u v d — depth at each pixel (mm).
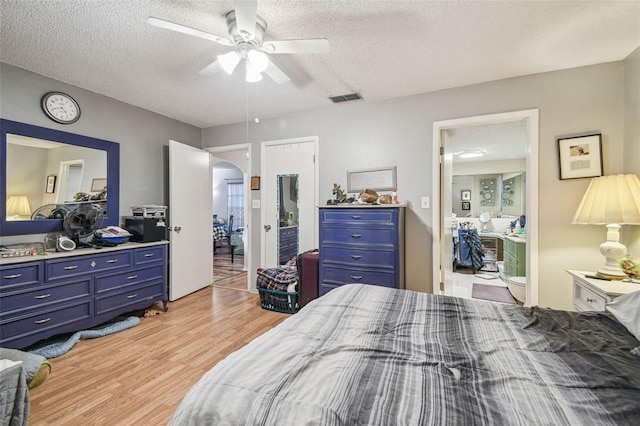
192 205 3887
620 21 1830
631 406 729
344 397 781
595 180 2061
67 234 2701
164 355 2256
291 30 1936
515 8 1724
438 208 2924
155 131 3629
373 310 1461
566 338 1147
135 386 1863
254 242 3922
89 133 2951
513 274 4121
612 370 912
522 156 5418
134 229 3164
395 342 1132
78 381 1911
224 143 4125
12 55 2254
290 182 3676
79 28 1906
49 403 1694
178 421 769
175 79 2672
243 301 3576
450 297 1678
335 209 2824
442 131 3045
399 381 862
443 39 2035
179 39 2035
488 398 785
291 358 972
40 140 2605
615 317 1276
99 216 2857
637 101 2145
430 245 2941
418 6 1705
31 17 1785
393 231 2590
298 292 3096
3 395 1241
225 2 1667
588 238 2404
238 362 939
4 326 2055
